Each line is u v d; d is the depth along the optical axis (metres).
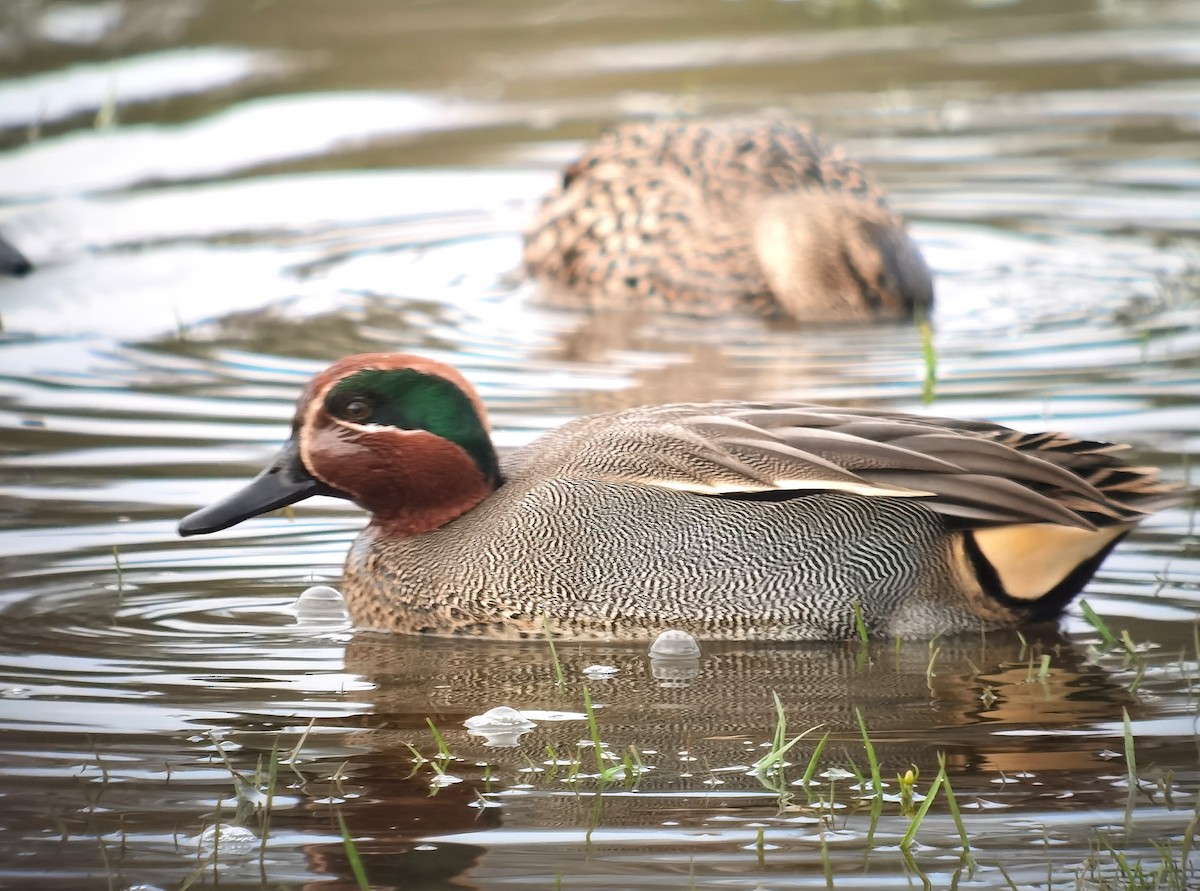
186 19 27.80
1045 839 8.09
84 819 8.38
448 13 29.00
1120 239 19.86
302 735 9.38
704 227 19.34
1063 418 14.30
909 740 9.23
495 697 9.98
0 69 25.28
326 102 24.55
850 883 7.70
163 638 10.81
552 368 16.11
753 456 11.16
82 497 12.96
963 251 19.75
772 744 9.20
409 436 11.44
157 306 17.97
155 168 22.17
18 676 10.16
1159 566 11.74
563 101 24.77
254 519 12.91
